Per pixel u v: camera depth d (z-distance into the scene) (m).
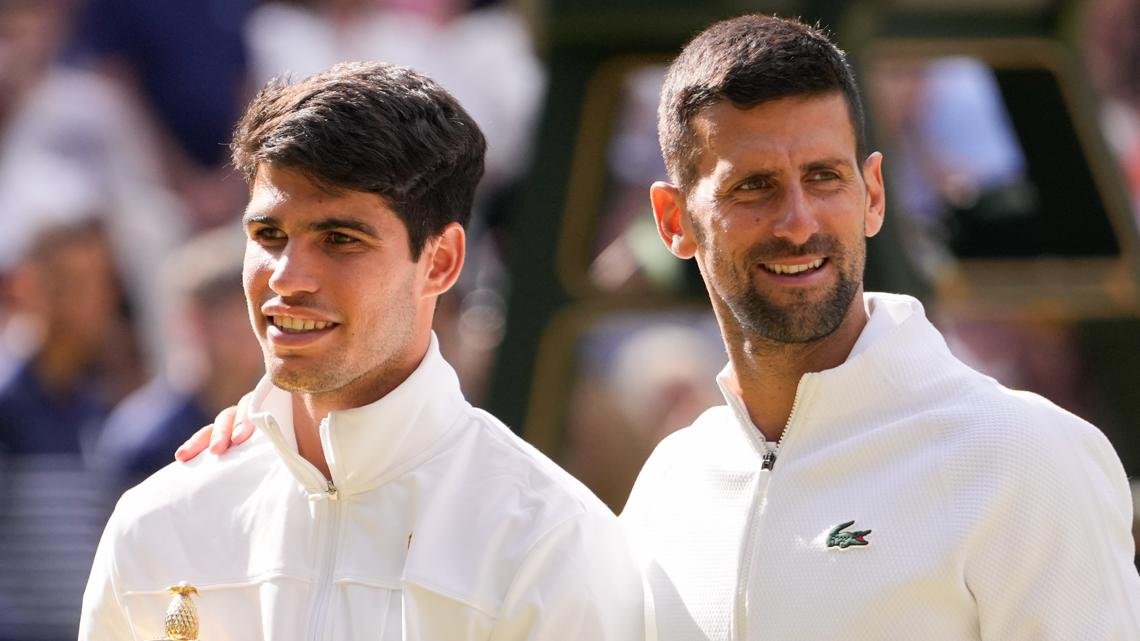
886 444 9.60
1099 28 27.48
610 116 15.30
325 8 27.50
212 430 10.66
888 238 14.26
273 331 9.51
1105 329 17.30
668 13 14.68
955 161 25.08
